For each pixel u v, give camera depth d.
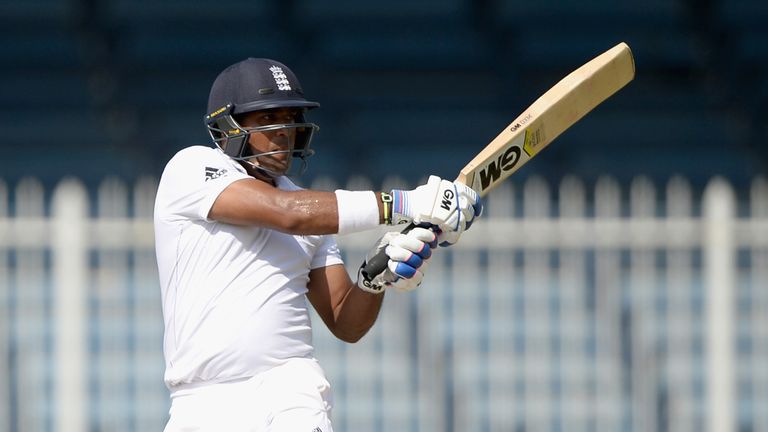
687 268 30.70
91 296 31.14
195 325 13.42
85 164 47.47
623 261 33.12
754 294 31.06
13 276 34.81
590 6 49.75
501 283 30.66
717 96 49.12
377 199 13.08
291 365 13.55
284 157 13.65
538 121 14.35
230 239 13.44
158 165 47.44
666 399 31.27
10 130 47.84
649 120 48.25
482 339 31.61
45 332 32.91
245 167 13.87
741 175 47.09
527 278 30.41
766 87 49.31
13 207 44.59
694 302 34.09
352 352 31.20
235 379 13.42
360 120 48.06
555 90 14.58
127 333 32.09
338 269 14.55
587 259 31.38
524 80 49.16
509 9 49.75
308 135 14.05
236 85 13.52
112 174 47.34
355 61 49.22
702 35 49.81
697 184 46.69
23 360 31.92
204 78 48.72
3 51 48.59
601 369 30.89
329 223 12.92
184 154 13.75
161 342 31.39
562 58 49.66
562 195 30.50
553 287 32.88
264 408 13.29
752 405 33.84
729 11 49.81
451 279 31.75
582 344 30.70
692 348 33.59
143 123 48.06
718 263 29.70
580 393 30.92
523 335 31.09
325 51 49.44
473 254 30.61
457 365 31.20
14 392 31.73
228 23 49.25
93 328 31.91
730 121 48.56
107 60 48.78
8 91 48.12
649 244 29.98
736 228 29.73
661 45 49.91
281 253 13.67
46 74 48.31
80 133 47.84
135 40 49.19
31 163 47.38
